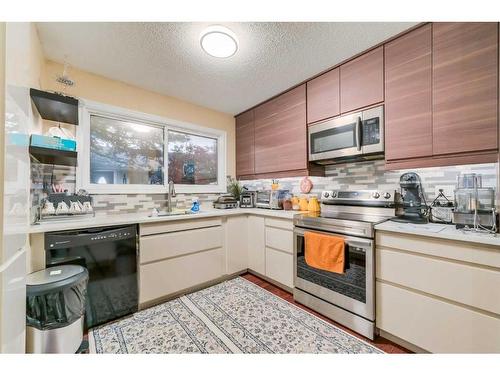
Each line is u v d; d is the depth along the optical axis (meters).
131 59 1.90
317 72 2.16
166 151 2.70
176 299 2.10
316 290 1.89
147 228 1.93
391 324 1.46
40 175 1.71
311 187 2.71
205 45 1.67
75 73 2.04
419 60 1.55
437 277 1.27
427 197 1.77
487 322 1.12
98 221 1.71
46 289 1.17
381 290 1.52
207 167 3.18
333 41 1.70
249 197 2.98
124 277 1.78
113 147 2.33
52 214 1.65
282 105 2.60
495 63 1.27
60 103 1.51
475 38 1.33
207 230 2.35
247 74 2.18
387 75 1.71
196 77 2.22
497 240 1.08
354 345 1.47
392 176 2.04
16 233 0.83
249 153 3.11
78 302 1.32
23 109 0.98
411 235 1.37
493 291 1.10
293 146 2.47
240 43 1.70
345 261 1.69
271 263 2.41
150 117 2.50
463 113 1.37
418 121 1.55
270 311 1.89
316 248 1.84
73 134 2.02
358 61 1.88
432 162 1.52
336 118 2.05
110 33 1.58
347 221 1.69
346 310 1.68
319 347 1.45
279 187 3.05
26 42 1.11
